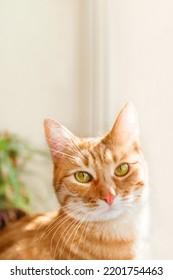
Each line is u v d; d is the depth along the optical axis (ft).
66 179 1.79
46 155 2.71
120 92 2.46
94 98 2.71
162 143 2.17
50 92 2.96
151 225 2.05
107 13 2.58
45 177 2.98
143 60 2.29
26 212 2.43
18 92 2.97
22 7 2.94
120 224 1.80
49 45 2.94
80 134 2.86
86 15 2.80
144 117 2.24
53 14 2.92
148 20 2.27
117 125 1.79
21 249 1.88
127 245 1.83
